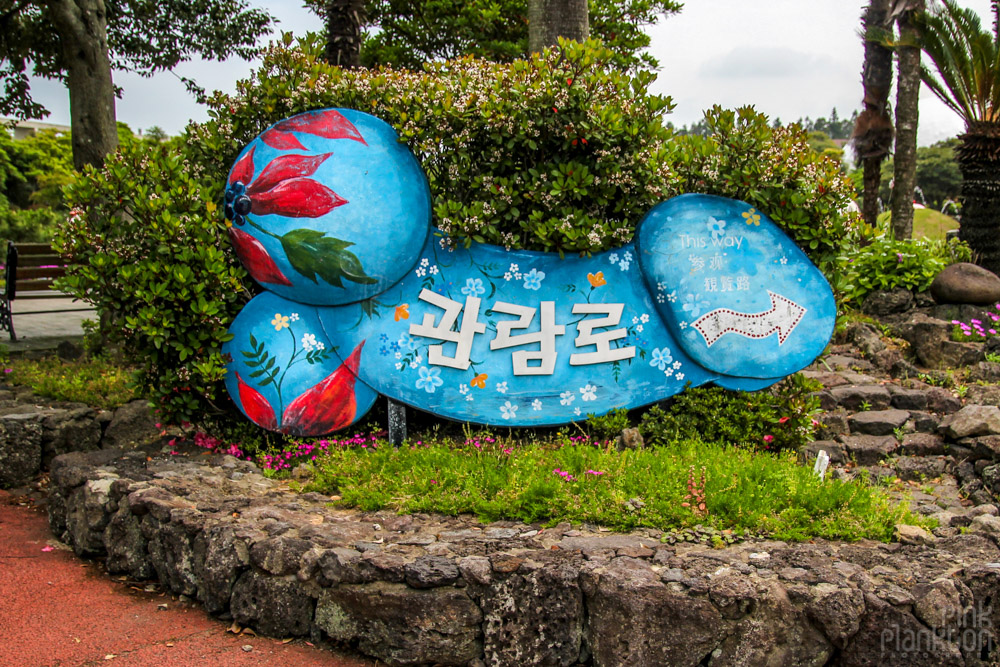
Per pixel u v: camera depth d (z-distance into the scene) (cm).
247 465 543
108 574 482
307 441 567
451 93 572
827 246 589
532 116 564
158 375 573
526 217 593
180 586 444
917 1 1238
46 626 412
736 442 574
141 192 557
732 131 584
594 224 570
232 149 600
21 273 960
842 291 604
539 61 586
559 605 365
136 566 470
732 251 580
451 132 572
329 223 554
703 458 505
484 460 507
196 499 471
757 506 431
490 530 425
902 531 419
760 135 577
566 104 560
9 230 2741
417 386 568
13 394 714
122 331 560
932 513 487
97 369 770
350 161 560
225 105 591
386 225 558
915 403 673
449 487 476
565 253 581
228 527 426
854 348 847
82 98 859
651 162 577
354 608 385
